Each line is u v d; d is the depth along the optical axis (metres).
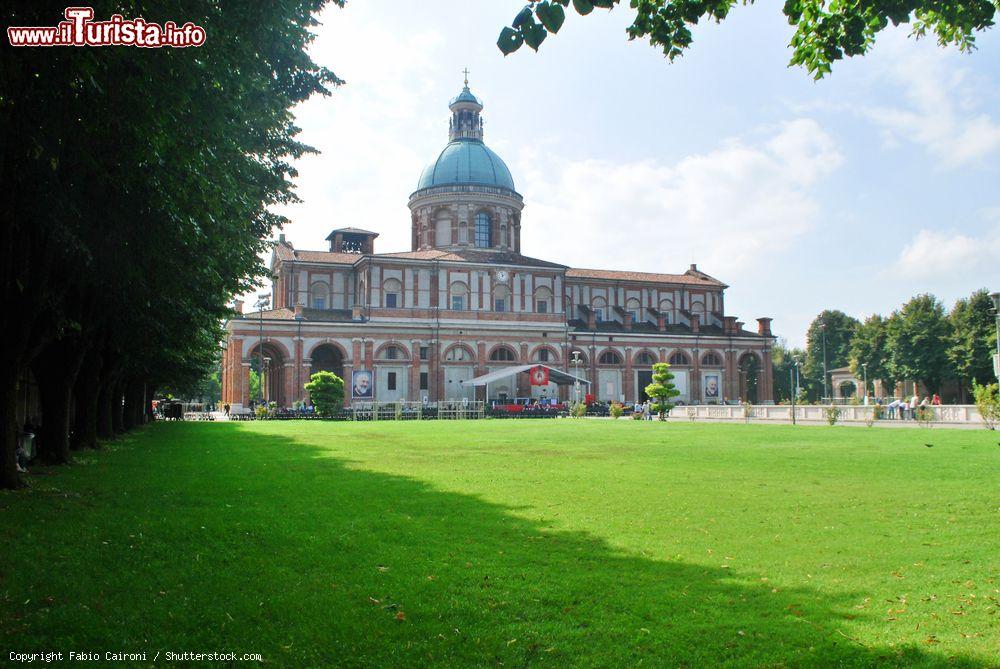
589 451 26.11
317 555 9.66
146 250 16.39
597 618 7.39
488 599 7.90
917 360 82.75
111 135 12.41
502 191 89.38
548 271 84.88
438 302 79.69
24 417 29.91
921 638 6.88
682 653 6.54
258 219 25.30
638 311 95.75
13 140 11.66
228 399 77.00
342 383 63.22
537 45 7.76
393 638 6.85
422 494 15.09
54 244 15.12
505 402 75.50
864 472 18.88
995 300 31.42
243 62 14.20
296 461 22.22
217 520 11.81
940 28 9.91
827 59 9.90
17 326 15.23
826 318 124.75
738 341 93.31
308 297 80.75
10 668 6.05
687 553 10.02
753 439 31.98
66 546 9.95
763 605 7.80
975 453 23.50
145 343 27.62
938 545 10.47
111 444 29.12
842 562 9.55
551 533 11.20
